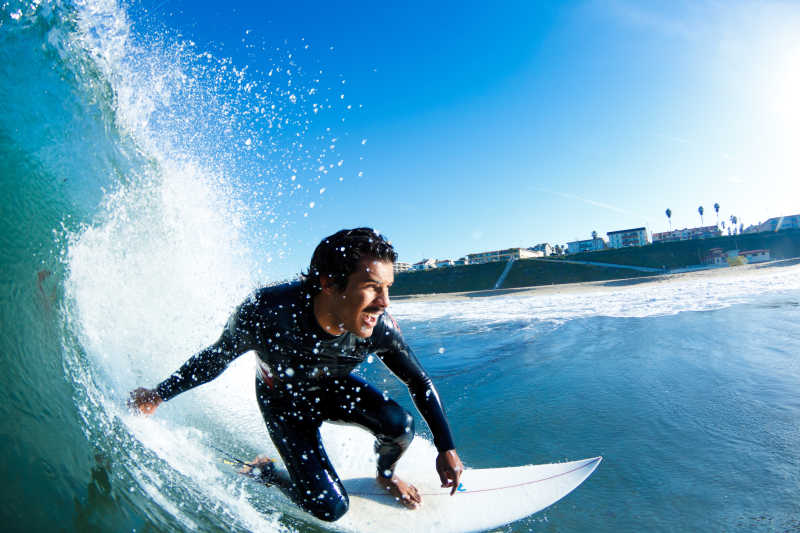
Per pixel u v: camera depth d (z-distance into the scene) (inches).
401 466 104.0
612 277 2994.6
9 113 71.7
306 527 74.5
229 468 85.4
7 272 57.4
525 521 79.4
